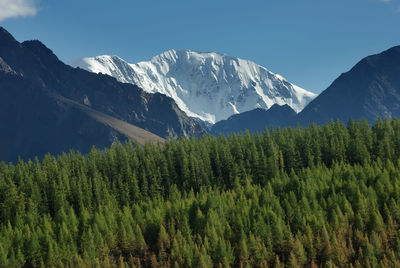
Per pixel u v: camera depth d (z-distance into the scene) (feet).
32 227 425.69
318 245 361.92
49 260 359.25
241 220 386.32
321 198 421.18
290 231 371.76
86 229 403.75
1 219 487.20
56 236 405.59
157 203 487.20
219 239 363.56
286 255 363.97
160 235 384.68
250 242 356.79
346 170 492.13
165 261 361.71
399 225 383.65
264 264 349.00
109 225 408.87
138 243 385.09
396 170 478.18
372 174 470.39
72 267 353.92
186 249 353.31
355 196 416.87
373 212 387.14
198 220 397.80
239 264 354.95
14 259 352.69
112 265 365.81
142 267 371.76
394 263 337.11
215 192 525.34
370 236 359.46
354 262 350.84
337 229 375.25
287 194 430.20
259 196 449.06
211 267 342.03
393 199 395.96
